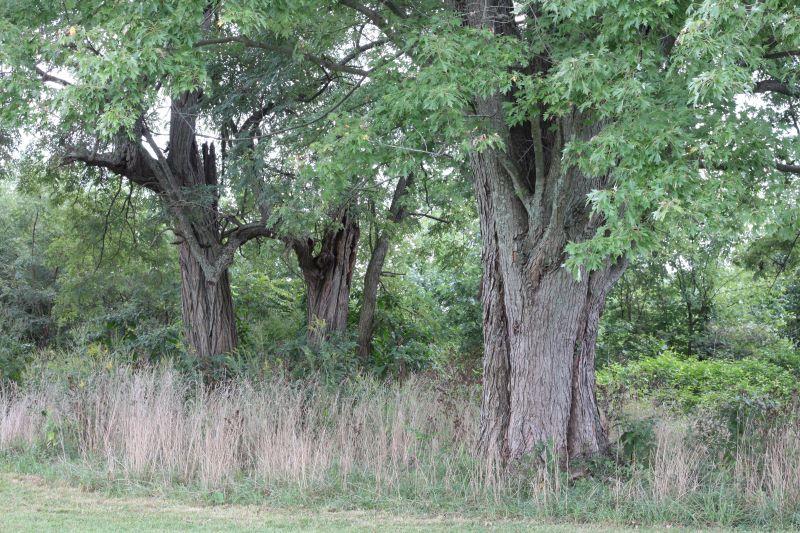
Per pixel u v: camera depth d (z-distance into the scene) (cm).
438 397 1200
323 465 921
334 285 1878
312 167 903
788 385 1855
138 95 802
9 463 1007
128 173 1588
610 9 714
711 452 927
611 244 687
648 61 695
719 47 613
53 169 1689
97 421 1060
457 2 951
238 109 1537
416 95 808
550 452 917
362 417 1089
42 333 2920
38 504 819
